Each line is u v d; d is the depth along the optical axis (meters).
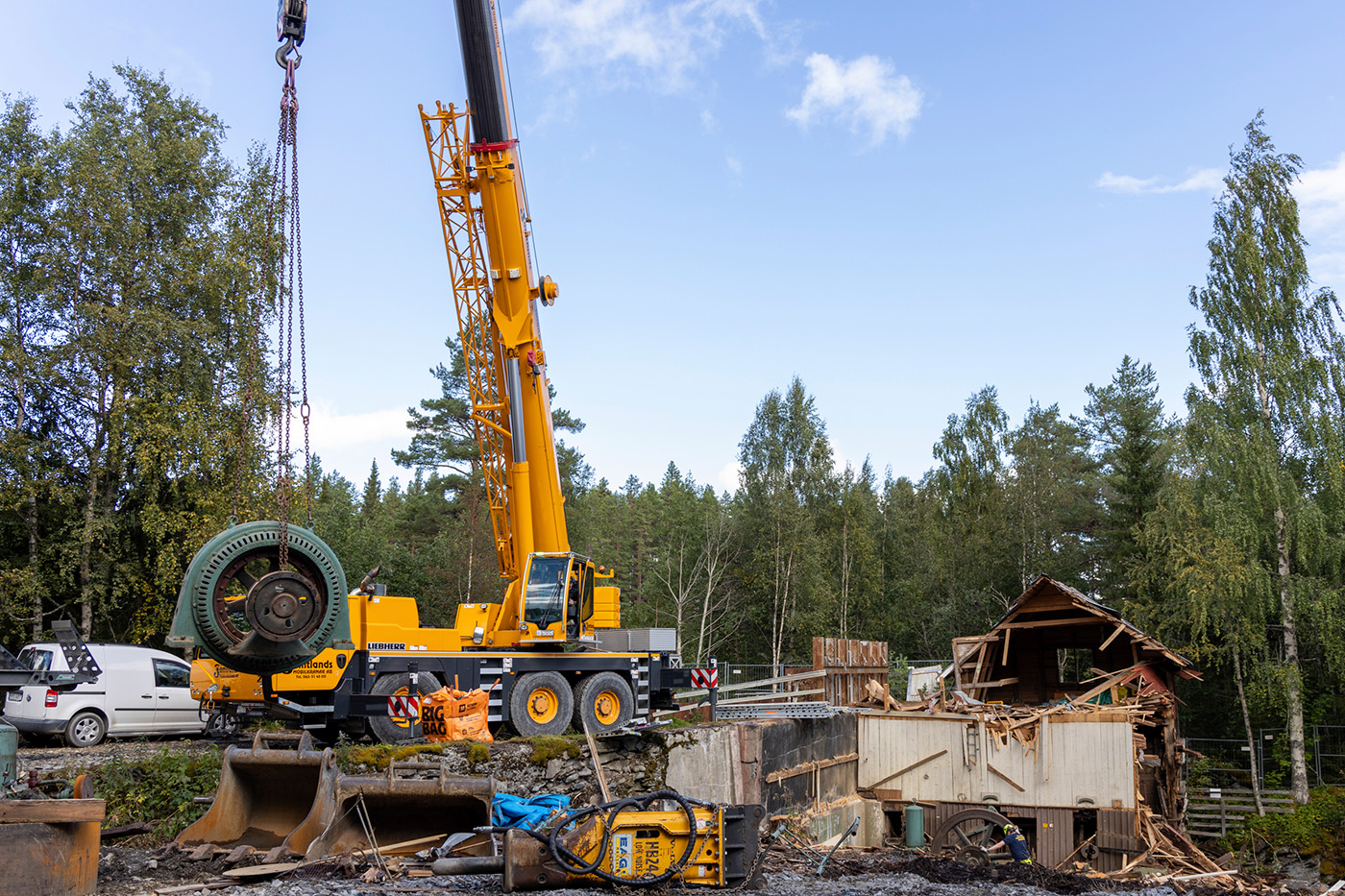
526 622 15.52
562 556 15.88
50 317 24.31
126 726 15.78
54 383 23.53
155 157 25.92
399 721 13.20
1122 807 19.08
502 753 12.51
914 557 54.47
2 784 8.81
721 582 45.94
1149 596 36.09
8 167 24.20
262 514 24.61
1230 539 30.03
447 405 39.09
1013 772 20.19
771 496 45.12
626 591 58.50
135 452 23.11
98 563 23.55
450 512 39.06
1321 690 34.50
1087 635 25.72
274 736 11.24
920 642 51.00
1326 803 28.38
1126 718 19.36
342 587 11.45
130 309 24.14
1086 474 52.03
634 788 14.57
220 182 27.30
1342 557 29.70
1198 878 17.06
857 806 20.30
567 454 47.16
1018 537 47.16
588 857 9.23
